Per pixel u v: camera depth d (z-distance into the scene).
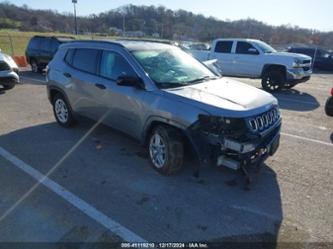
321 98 9.77
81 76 5.19
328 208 3.37
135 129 4.37
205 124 3.44
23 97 9.09
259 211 3.30
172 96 3.78
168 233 2.94
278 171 4.24
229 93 3.93
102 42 4.95
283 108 8.16
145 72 4.16
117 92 4.47
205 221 3.12
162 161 4.02
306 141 5.48
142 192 3.66
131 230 2.98
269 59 11.12
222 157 3.48
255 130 3.47
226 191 3.70
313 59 21.92
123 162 4.48
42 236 2.89
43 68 15.43
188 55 5.13
